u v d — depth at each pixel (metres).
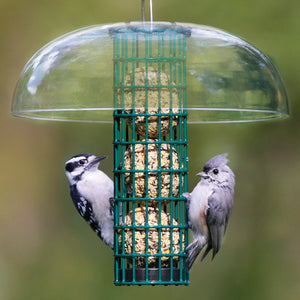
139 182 9.84
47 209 17.48
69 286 16.55
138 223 9.80
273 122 16.41
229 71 8.75
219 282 16.05
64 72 8.70
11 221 17.36
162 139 10.31
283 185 16.41
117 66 8.86
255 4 16.42
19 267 16.89
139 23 9.02
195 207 10.84
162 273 9.76
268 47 16.22
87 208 12.20
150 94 9.05
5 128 17.77
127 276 9.79
